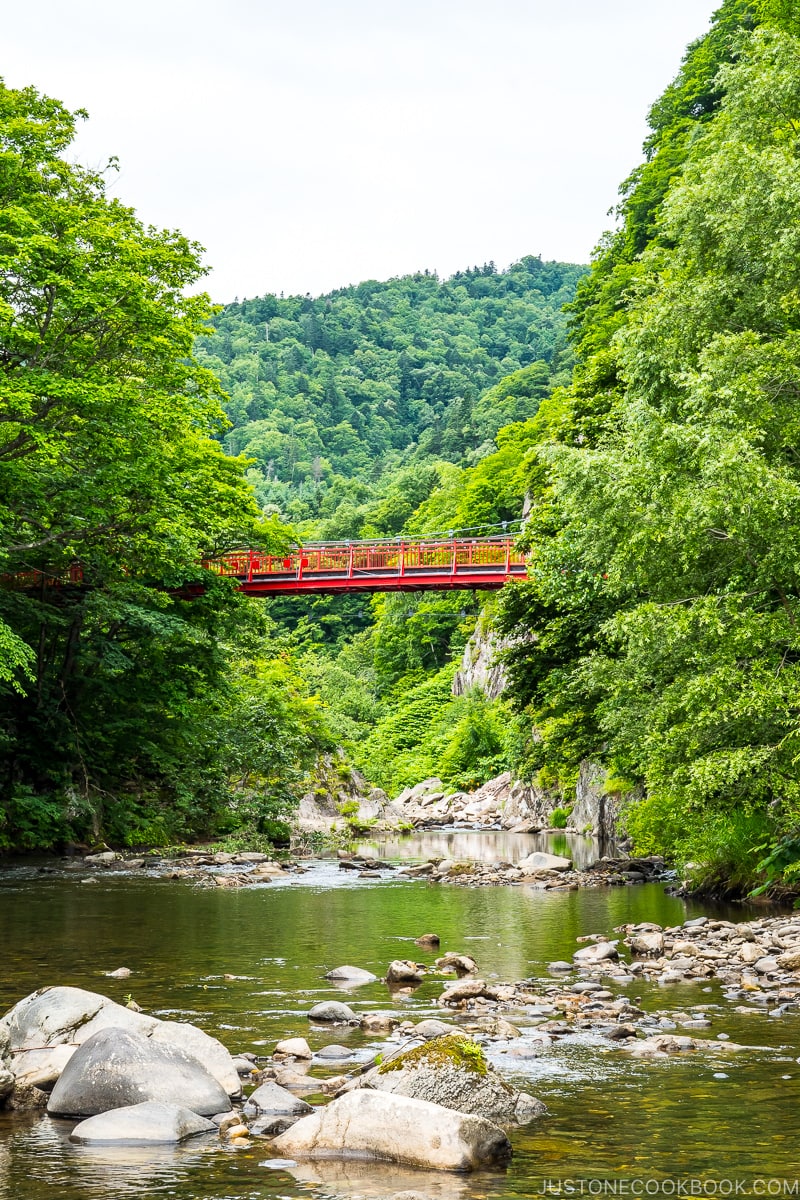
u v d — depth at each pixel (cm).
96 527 2861
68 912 1786
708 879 2056
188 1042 786
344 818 4612
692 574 1673
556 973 1220
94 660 3409
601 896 2088
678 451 1633
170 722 3650
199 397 3238
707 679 1517
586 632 2681
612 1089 745
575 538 1939
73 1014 830
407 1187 571
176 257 2745
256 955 1351
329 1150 629
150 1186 576
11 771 3162
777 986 1121
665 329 1881
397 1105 638
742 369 1650
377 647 10719
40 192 2536
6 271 2342
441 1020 970
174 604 3569
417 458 18588
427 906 1909
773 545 1500
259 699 4134
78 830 3077
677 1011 1002
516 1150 628
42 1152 633
